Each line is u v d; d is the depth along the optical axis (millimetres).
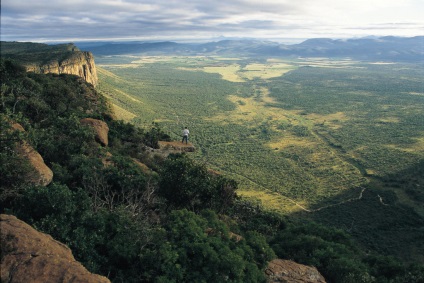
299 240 29922
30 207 17688
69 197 18234
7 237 12047
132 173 29891
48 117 40219
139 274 17250
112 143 44000
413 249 51500
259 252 22344
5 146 20359
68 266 11836
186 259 18109
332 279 24188
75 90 63312
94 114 50531
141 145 48062
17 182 19406
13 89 41562
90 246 17188
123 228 19156
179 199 28203
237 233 29297
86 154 32031
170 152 50156
